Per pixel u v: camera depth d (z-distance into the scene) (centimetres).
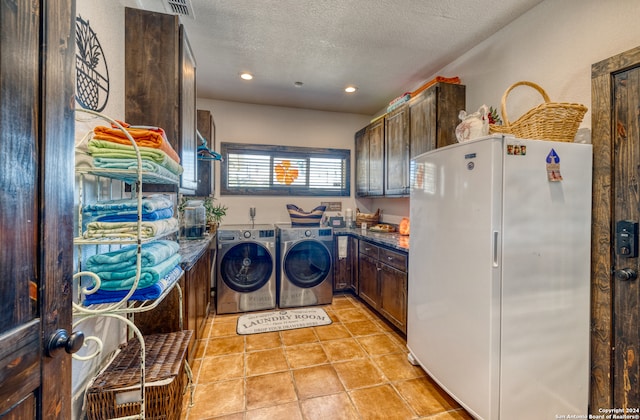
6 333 49
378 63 268
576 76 165
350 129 421
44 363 57
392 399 168
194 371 194
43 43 56
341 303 334
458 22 206
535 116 148
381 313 276
